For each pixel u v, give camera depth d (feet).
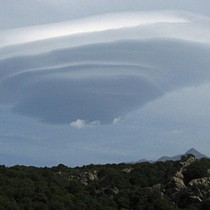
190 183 255.50
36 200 254.68
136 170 297.53
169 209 238.27
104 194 271.69
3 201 242.17
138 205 252.42
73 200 259.39
